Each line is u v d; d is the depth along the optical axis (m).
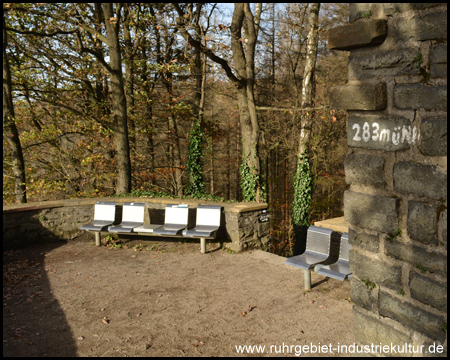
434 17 1.98
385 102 2.25
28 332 4.50
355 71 2.40
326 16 15.60
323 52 17.86
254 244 7.97
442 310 2.05
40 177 16.25
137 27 14.43
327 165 18.78
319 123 15.08
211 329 4.52
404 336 2.27
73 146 16.38
